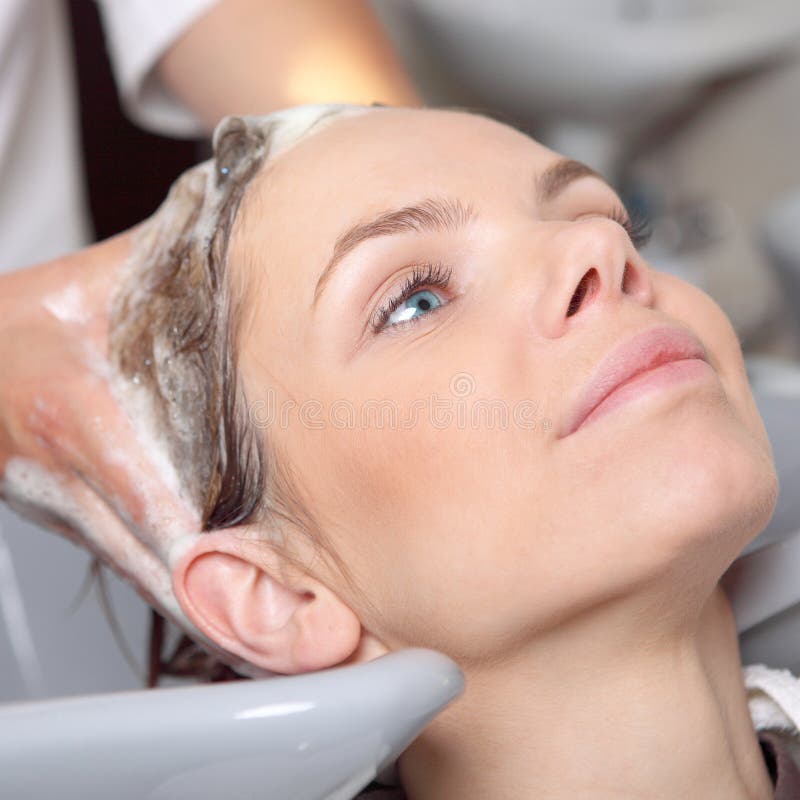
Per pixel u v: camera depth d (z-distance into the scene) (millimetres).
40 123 1042
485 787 594
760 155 1931
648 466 516
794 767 623
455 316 566
